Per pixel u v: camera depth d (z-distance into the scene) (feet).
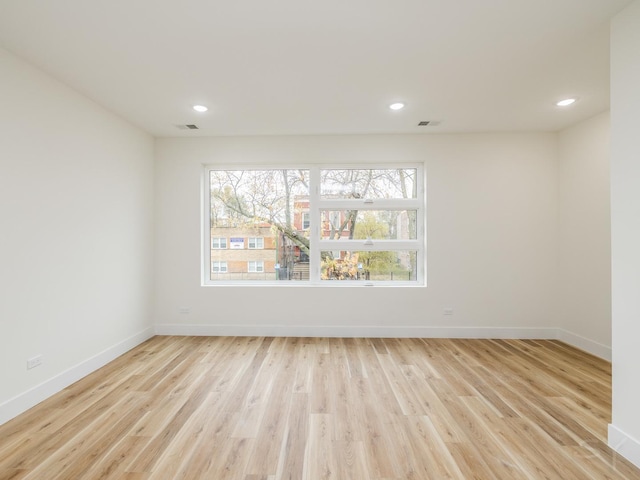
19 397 7.41
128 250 11.73
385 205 13.70
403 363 10.40
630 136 5.80
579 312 11.93
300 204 13.96
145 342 12.51
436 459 5.91
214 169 13.92
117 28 6.44
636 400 5.77
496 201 13.05
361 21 6.25
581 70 8.13
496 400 8.05
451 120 11.62
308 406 7.75
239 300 13.44
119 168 11.21
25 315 7.65
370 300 13.26
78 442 6.37
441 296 13.17
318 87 9.02
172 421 7.11
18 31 6.52
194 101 9.94
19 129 7.51
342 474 5.54
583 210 11.73
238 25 6.35
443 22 6.28
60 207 8.70
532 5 5.81
